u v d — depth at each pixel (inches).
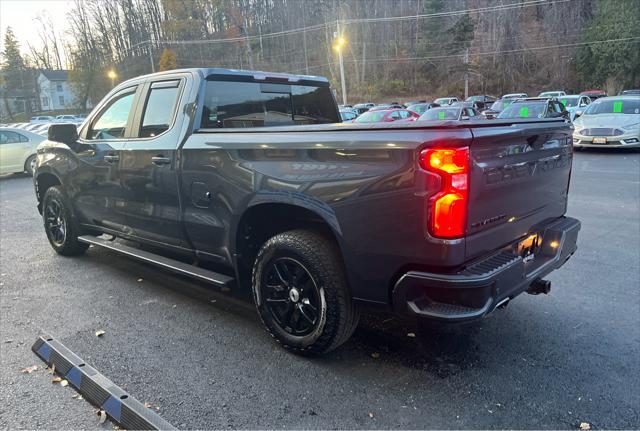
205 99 154.6
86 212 202.1
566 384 116.4
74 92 3056.1
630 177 401.7
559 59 2573.8
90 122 193.8
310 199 118.9
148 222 168.9
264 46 2955.2
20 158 569.9
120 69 2962.6
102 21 3097.9
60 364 126.3
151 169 161.0
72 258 224.8
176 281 192.9
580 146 565.3
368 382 119.0
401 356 131.3
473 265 106.4
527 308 159.6
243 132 135.5
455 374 121.9
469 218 102.0
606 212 288.8
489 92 2704.2
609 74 2223.2
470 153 99.9
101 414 107.6
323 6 2945.4
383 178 105.7
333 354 132.8
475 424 102.7
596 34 2234.3
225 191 138.8
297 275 127.5
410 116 781.9
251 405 110.4
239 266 143.9
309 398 112.8
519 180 118.2
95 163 185.9
